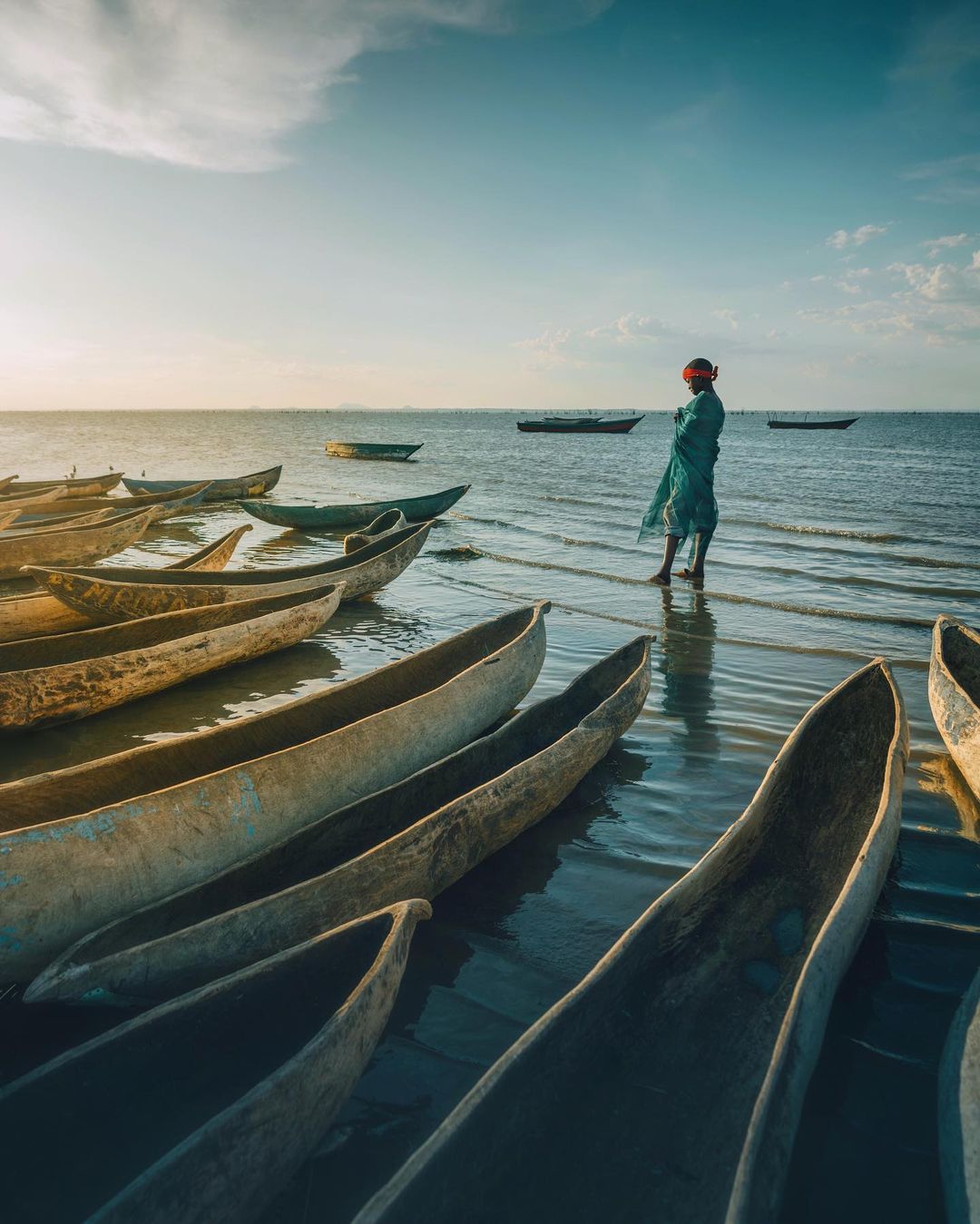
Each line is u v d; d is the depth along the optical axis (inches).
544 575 445.4
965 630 211.5
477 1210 77.7
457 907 141.3
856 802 159.0
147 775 163.3
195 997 93.6
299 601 304.2
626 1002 105.0
